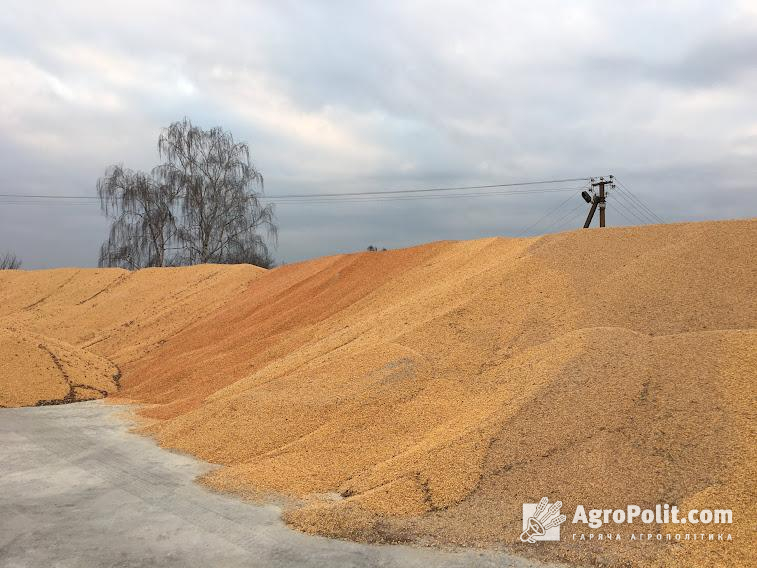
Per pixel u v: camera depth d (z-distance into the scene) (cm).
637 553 556
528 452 737
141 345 2319
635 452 700
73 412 1426
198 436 1059
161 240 4056
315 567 557
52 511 718
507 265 1480
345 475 812
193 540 625
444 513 661
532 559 564
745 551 534
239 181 4175
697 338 890
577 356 916
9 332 1838
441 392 996
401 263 2125
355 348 1292
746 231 1324
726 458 652
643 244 1414
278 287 2473
